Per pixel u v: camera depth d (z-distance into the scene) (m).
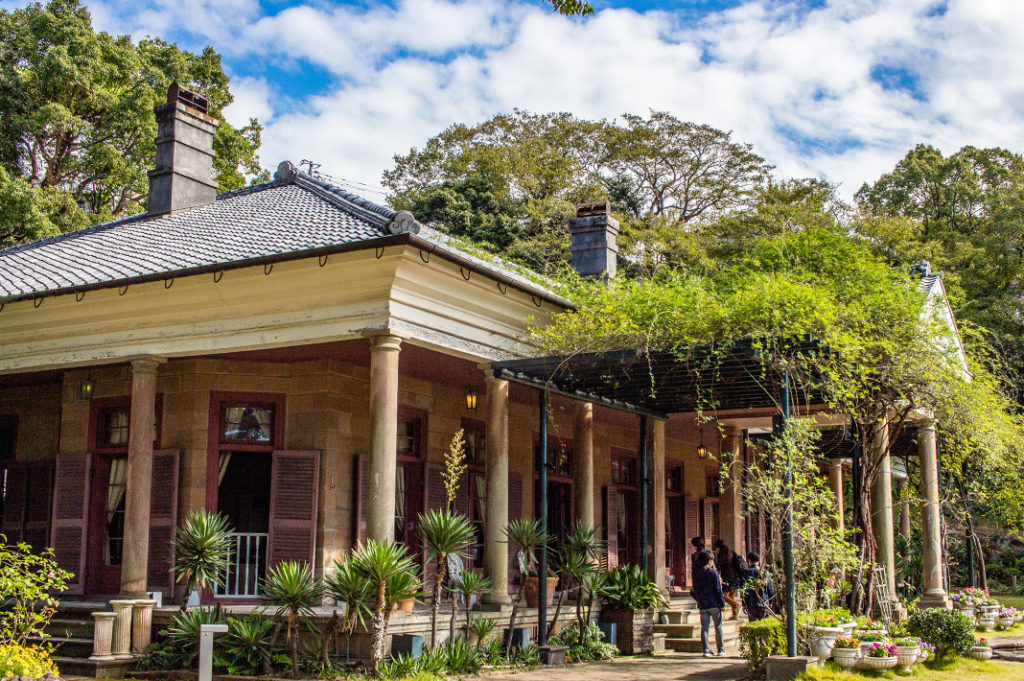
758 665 10.09
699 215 44.50
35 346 12.75
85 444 13.09
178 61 30.98
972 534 18.69
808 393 11.80
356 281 10.50
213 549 10.57
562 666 11.33
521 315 12.59
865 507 12.50
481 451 14.94
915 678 10.12
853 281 13.03
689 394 13.07
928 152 42.47
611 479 17.91
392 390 10.41
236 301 11.23
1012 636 14.57
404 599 9.77
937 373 12.06
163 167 15.56
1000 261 33.66
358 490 12.30
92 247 13.76
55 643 11.16
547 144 41.84
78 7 28.58
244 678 9.47
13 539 13.66
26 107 27.23
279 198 14.89
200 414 12.31
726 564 16.42
